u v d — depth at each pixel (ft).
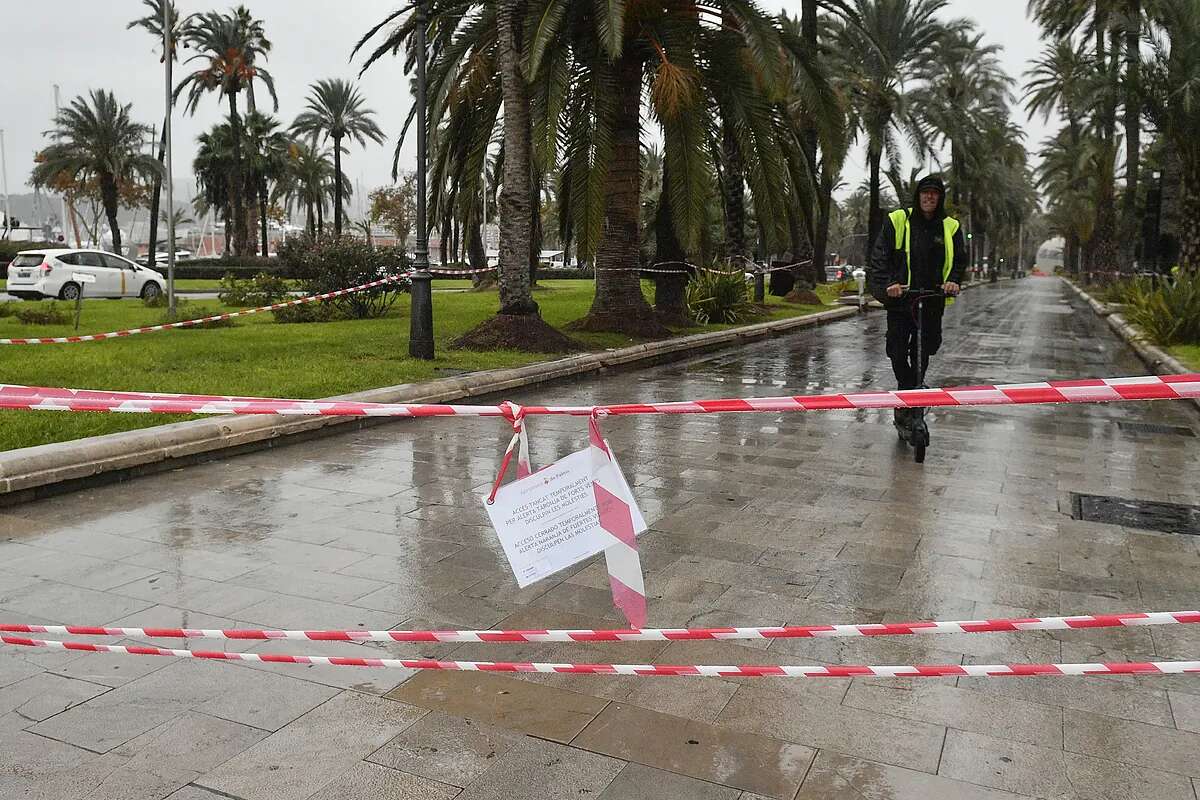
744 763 9.16
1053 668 8.75
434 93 48.55
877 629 9.00
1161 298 49.65
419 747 9.42
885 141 114.21
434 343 43.57
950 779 8.91
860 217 301.84
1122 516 18.22
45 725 9.82
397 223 225.76
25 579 14.20
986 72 168.04
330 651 11.66
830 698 10.54
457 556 15.44
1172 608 13.28
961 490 20.18
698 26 49.62
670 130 47.93
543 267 191.31
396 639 9.96
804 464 22.61
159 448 21.25
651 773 8.98
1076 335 63.36
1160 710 10.31
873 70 108.47
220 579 14.26
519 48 44.06
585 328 51.93
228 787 8.70
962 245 22.41
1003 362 46.01
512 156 43.45
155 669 11.16
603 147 46.78
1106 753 9.40
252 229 195.93
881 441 25.58
